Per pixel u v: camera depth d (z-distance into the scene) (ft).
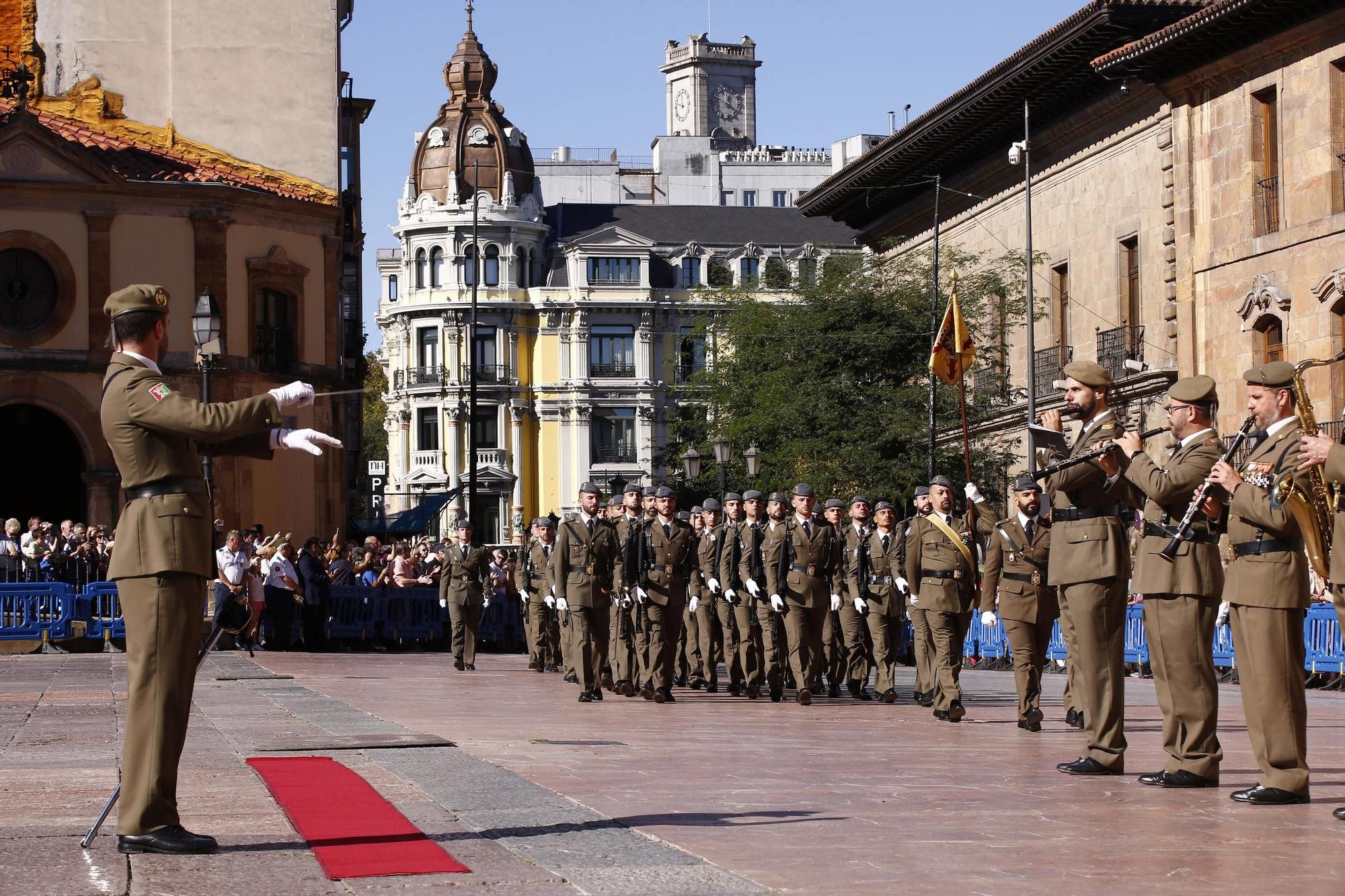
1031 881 24.08
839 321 166.71
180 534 26.05
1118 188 146.10
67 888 22.99
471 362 218.18
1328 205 114.83
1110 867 25.20
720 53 505.25
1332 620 80.43
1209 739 35.35
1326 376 113.70
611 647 73.10
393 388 321.52
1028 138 149.18
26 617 98.22
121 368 26.45
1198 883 23.94
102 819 26.43
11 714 52.70
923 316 164.96
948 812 30.96
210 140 153.17
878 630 71.10
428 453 313.12
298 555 111.96
